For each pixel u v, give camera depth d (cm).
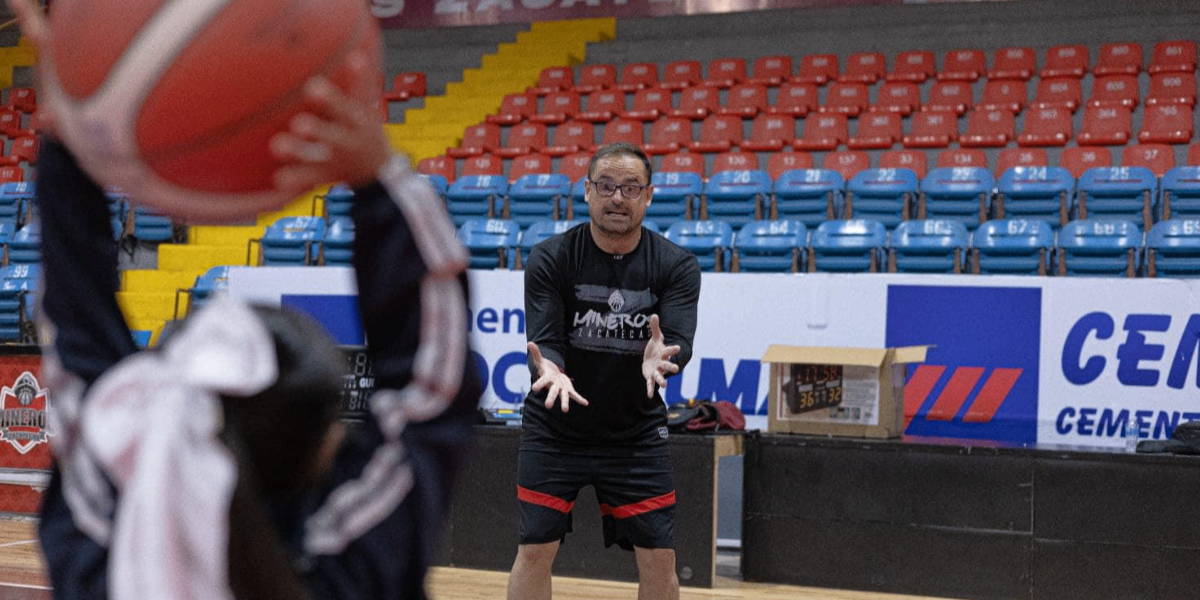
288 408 75
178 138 73
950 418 646
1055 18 1239
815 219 943
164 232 1080
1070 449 498
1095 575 488
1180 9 1193
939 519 506
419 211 82
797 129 1178
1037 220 827
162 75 71
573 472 346
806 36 1317
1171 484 481
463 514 549
